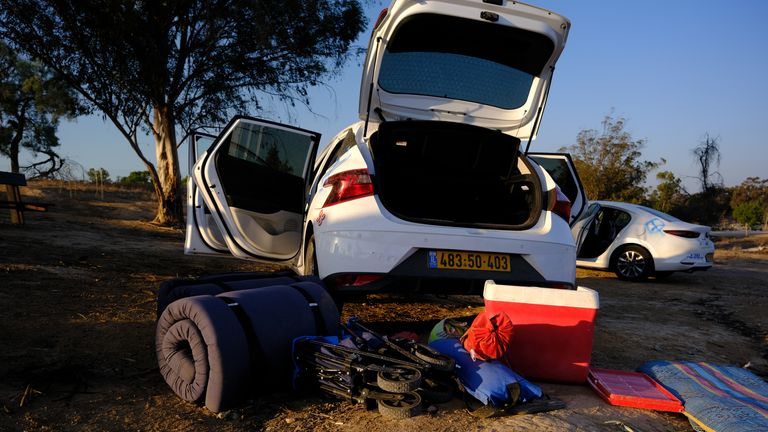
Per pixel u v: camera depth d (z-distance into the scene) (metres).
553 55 4.54
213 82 15.15
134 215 18.27
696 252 9.59
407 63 4.60
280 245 5.30
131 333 3.98
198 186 4.98
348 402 2.90
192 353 2.84
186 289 3.43
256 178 5.33
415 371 2.79
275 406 2.86
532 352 3.38
